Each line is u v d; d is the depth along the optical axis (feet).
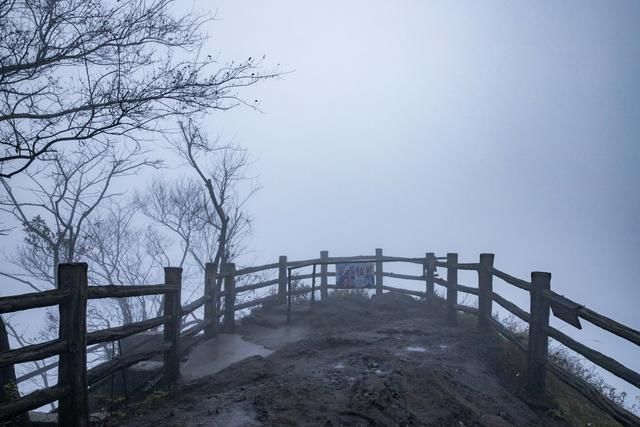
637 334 12.94
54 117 18.13
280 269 43.09
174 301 21.65
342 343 26.08
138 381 23.02
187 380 21.49
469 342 26.03
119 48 18.28
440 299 37.63
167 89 18.47
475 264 29.71
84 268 13.03
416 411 15.24
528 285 20.85
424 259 40.16
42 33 17.90
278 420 13.82
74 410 12.62
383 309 38.86
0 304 10.30
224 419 13.99
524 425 16.57
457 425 14.92
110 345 45.06
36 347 11.50
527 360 20.52
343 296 43.68
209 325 31.89
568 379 17.21
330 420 13.76
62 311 12.73
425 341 26.16
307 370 19.53
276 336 31.89
